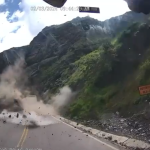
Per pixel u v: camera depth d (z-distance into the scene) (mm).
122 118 15711
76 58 58719
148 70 17594
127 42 24078
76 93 32500
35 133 15641
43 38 89000
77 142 11602
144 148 9000
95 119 19438
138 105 15289
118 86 21312
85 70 36406
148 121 12492
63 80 47875
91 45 61250
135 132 11781
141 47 22016
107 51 25922
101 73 25812
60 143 11734
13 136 15055
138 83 17625
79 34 73438
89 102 24297
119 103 18281
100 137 12734
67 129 16688
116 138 11758
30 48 89500
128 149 9312
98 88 25422
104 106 20844
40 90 60312
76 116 23812
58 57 71125
